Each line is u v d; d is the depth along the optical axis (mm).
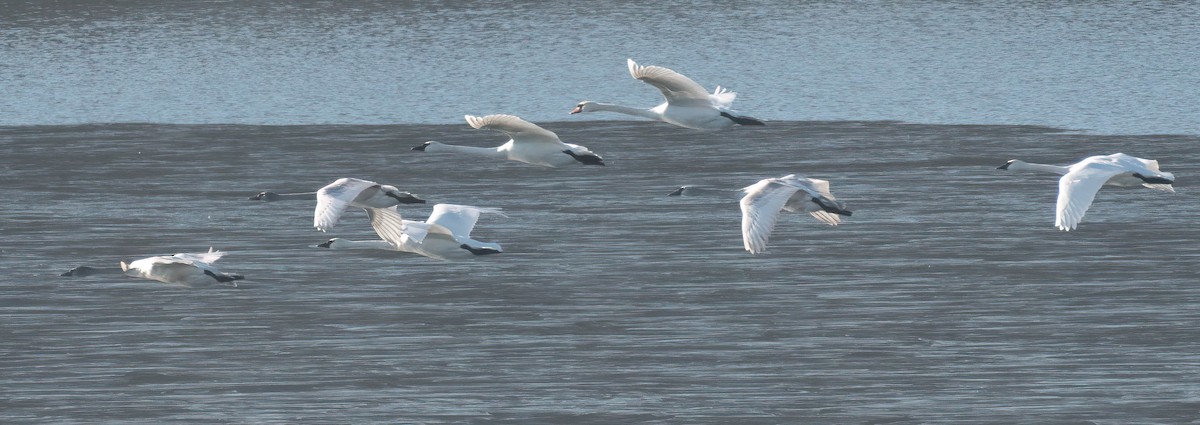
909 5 69312
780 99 50562
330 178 39094
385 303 28453
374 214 21922
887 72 55094
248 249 32375
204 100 51000
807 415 23094
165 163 41000
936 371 24781
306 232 33812
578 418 23047
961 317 27438
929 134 44125
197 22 66250
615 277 29969
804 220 34188
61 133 45438
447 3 70250
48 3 70875
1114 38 60750
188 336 26625
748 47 60531
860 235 32938
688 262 30969
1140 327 26781
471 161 40781
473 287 29375
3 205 36250
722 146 42406
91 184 38469
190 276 22859
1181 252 31438
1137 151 41438
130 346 26094
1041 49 58969
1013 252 31594
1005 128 45000
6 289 29234
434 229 23984
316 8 69188
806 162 40312
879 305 28156
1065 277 29797
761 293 28906
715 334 26594
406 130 45688
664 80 23703
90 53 59938
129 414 23219
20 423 22812
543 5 69750
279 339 26484
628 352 25734
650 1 70500
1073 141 42906
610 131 44719
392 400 23734
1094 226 33469
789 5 69438
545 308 28078
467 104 50500
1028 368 24859
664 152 41656
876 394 23859
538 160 23594
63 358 25516
